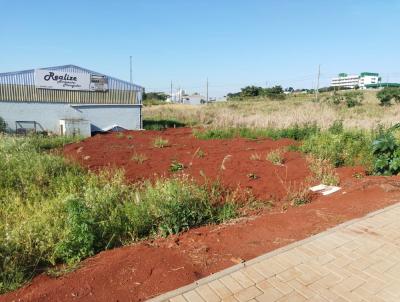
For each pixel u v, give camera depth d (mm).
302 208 5379
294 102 40875
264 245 4090
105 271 3432
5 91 18750
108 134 17750
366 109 27750
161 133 18188
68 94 20562
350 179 7059
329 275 3447
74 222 3947
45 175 6656
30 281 3443
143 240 4371
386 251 3926
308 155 9367
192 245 4066
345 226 4578
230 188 6434
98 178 6930
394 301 3043
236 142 13453
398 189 6070
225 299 3070
